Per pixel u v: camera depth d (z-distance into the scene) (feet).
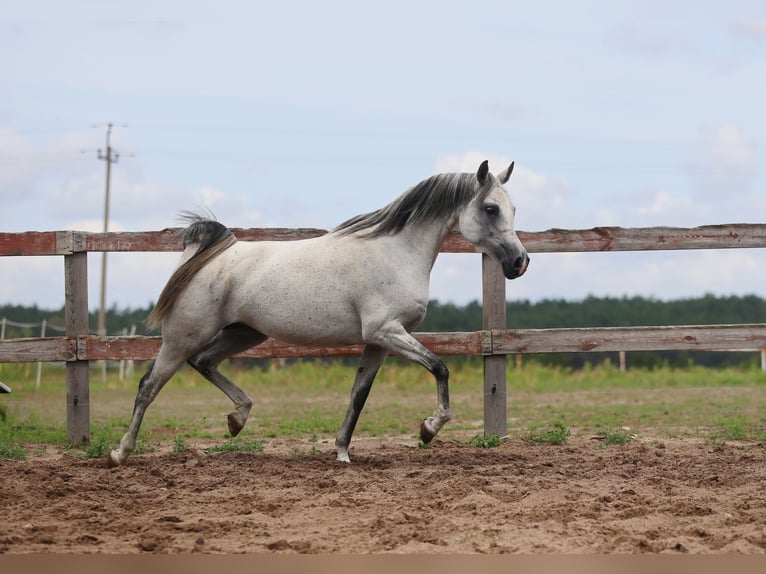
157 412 44.24
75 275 29.48
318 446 29.40
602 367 83.20
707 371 81.87
